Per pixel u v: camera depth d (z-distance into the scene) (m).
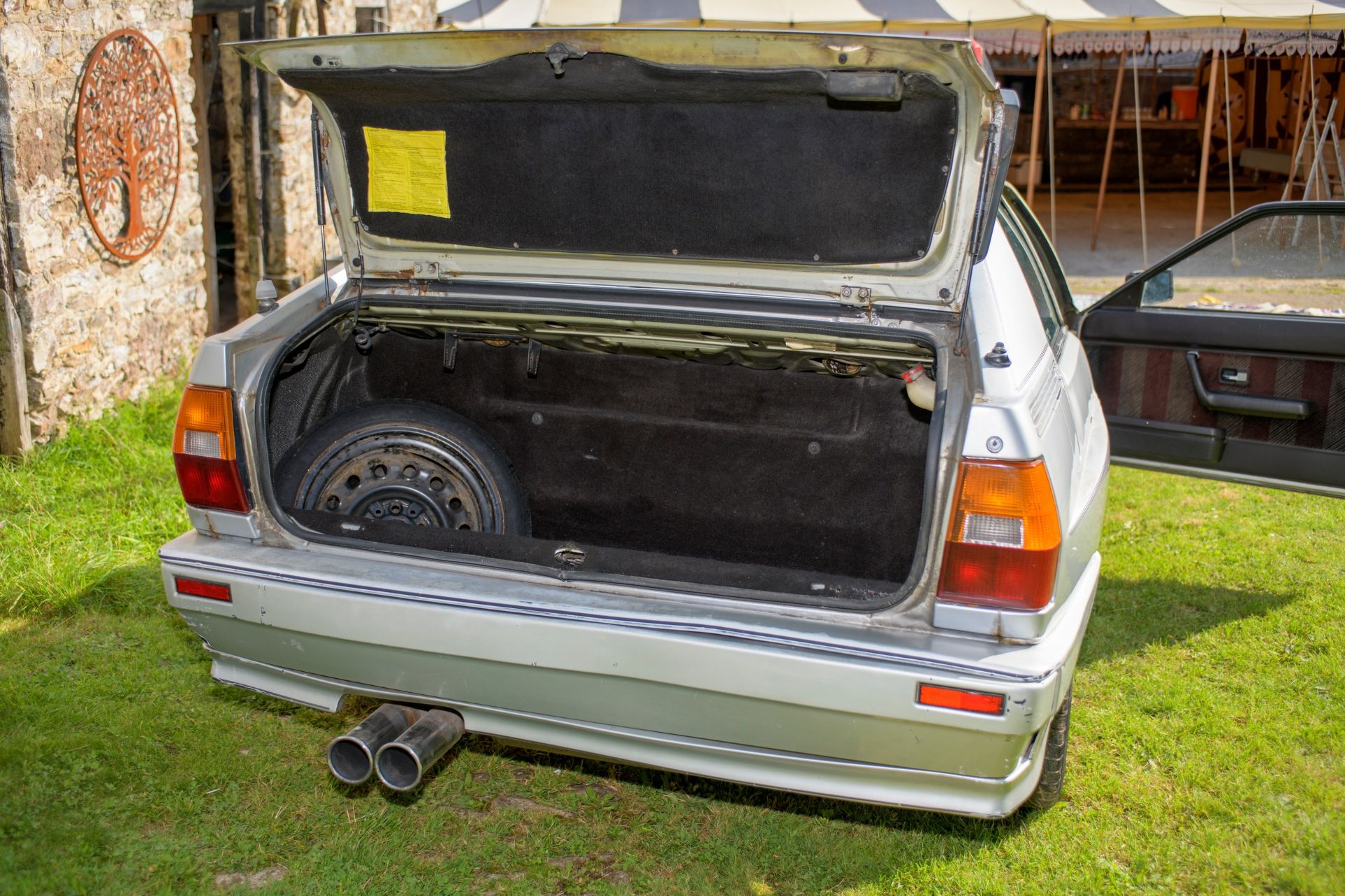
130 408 5.35
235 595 2.36
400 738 2.25
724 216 2.48
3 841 2.52
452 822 2.70
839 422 3.11
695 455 3.21
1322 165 10.27
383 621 2.25
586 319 2.69
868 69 2.10
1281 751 2.92
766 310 2.57
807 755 2.14
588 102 2.39
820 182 2.37
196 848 2.56
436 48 2.28
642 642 2.10
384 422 2.87
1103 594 3.89
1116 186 16.17
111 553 3.95
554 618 2.14
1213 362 3.68
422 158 2.60
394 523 2.50
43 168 4.77
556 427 3.30
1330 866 2.48
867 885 2.48
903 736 2.05
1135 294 3.83
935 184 2.30
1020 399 2.07
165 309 5.82
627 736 2.23
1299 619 3.65
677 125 2.38
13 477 4.53
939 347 2.37
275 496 2.46
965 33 9.14
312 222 7.32
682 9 9.15
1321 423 3.53
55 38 4.76
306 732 3.06
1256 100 15.57
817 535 3.13
